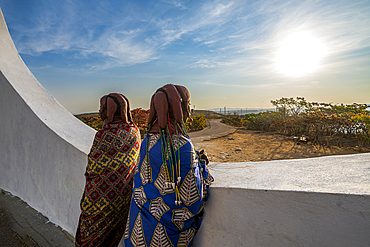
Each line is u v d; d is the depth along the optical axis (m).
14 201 3.53
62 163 2.68
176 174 1.37
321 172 1.46
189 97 1.59
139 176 1.51
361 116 12.69
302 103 17.83
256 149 12.81
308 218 1.15
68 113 3.50
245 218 1.37
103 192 1.78
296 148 12.87
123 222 1.92
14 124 3.47
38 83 3.85
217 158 10.82
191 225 1.46
